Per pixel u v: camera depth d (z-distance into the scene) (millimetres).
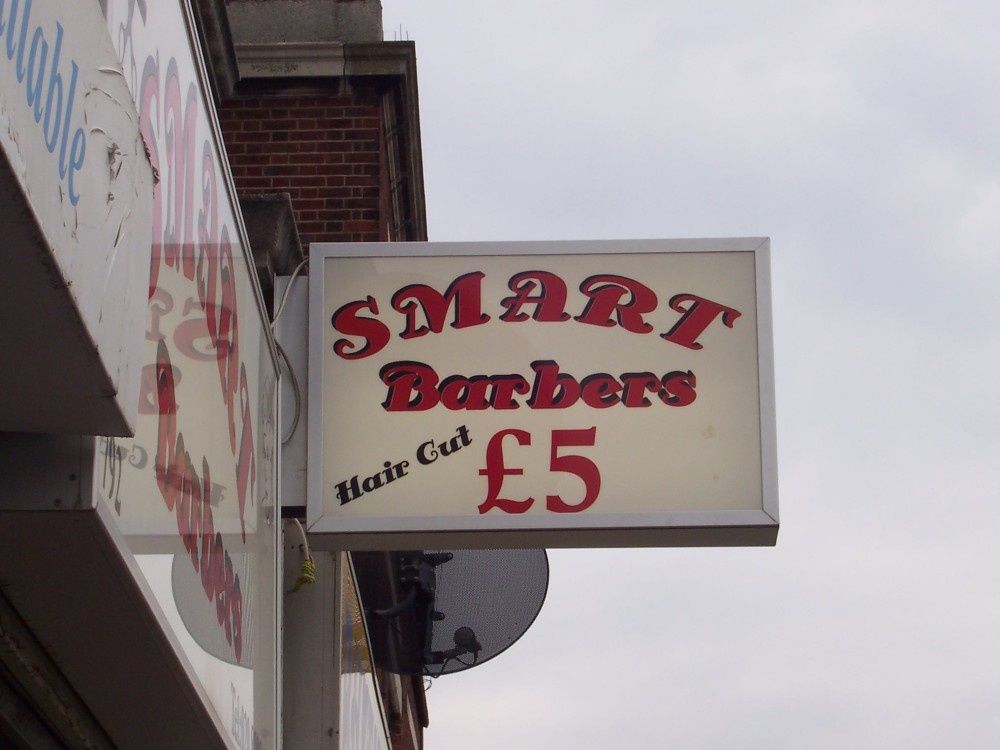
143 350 2764
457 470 6559
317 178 10984
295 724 7012
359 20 11430
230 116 11133
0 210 2113
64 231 2266
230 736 4312
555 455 6574
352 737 7746
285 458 6555
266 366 5570
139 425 3113
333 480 6539
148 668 3613
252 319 5133
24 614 3283
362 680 8453
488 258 6895
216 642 4082
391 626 9203
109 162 2516
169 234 3506
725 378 6699
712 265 6871
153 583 3285
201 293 3984
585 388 6684
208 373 4062
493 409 6652
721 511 6473
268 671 5297
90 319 2393
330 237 10820
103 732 4043
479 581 9289
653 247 6887
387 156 11484
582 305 6820
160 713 3928
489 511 6488
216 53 7738
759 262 6855
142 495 3168
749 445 6602
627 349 6746
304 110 11156
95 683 3699
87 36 2430
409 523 6445
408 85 11328
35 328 2354
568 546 6609
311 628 7133
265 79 11188
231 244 4621
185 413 3670
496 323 6789
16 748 3824
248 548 4805
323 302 6781
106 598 3201
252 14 11453
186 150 3785
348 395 6664
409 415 6645
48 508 2752
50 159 2209
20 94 2084
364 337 6754
